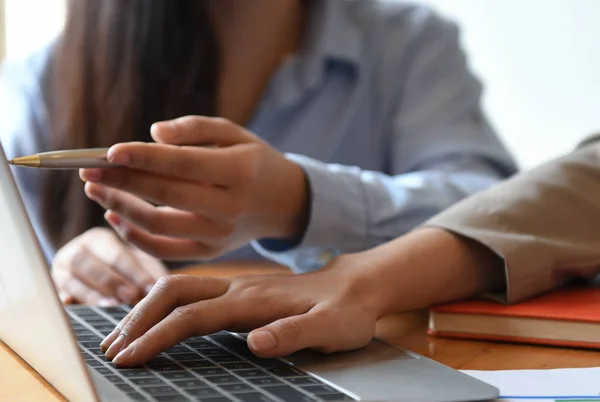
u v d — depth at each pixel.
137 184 0.61
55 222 1.14
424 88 1.32
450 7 2.00
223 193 0.65
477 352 0.58
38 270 0.40
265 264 1.05
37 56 1.30
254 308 0.53
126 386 0.43
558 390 0.47
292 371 0.48
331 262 0.63
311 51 1.29
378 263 0.63
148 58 1.14
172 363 0.49
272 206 0.72
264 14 1.26
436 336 0.64
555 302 0.65
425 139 1.24
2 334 0.56
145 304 0.52
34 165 0.55
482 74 1.99
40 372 0.49
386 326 0.68
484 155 1.19
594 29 1.85
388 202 0.87
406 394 0.44
